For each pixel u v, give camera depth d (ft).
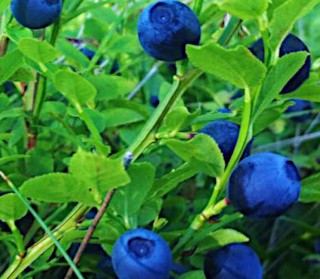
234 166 0.42
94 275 0.56
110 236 0.45
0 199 0.42
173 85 0.44
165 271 0.41
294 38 0.43
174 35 0.42
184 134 0.45
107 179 0.39
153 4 0.43
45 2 0.46
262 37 0.41
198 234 0.45
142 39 0.43
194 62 0.39
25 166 0.53
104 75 0.53
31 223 0.53
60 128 0.53
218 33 0.50
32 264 0.47
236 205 0.41
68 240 0.45
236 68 0.39
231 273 0.45
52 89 0.55
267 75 0.41
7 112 0.52
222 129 0.45
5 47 0.53
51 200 0.41
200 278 0.45
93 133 0.44
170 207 0.54
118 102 0.57
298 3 0.39
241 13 0.41
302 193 0.46
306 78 0.44
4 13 0.51
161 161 0.57
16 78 0.50
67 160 0.50
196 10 0.45
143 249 0.41
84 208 0.45
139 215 0.48
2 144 0.52
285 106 0.48
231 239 0.44
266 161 0.41
